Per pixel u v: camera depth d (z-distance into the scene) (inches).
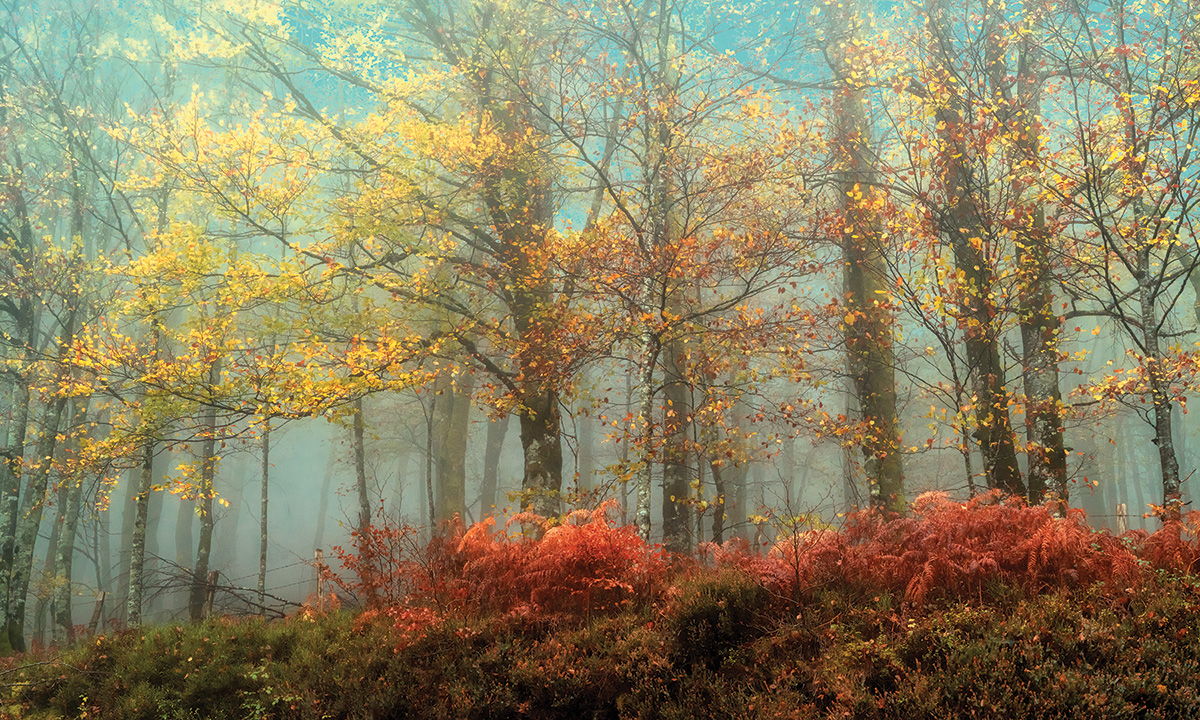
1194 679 208.5
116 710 347.3
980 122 434.3
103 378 499.2
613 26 610.9
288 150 559.2
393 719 297.1
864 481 569.9
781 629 278.7
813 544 315.9
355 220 575.5
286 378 497.0
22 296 651.5
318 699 314.2
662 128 551.5
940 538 292.5
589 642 301.3
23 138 770.2
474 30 662.5
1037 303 480.4
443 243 596.7
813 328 529.0
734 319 557.9
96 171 717.9
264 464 757.3
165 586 628.7
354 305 674.2
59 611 735.7
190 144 548.7
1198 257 389.4
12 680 402.0
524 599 335.0
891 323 497.7
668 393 660.1
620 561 338.3
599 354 540.7
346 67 653.9
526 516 399.2
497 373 600.1
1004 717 212.5
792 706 242.8
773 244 509.0
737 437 638.5
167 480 534.9
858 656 251.1
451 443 866.1
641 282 509.4
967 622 250.2
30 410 781.3
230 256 528.7
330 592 420.2
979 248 422.3
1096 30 420.5
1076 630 236.2
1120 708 205.5
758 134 555.5
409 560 382.6
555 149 635.5
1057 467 450.3
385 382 523.8
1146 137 386.3
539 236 580.1
